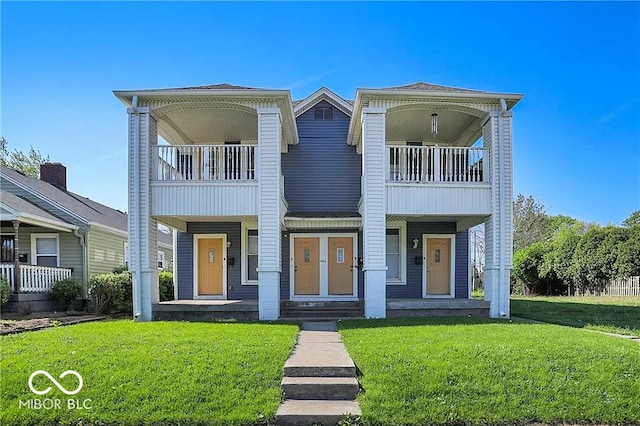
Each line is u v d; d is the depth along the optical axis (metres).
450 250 15.20
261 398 5.45
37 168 35.81
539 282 27.97
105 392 5.46
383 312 11.49
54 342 7.54
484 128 12.49
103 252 18.11
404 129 14.42
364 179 11.76
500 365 6.18
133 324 10.04
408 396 5.47
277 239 11.44
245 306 11.48
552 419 5.23
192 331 8.66
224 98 11.55
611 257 22.12
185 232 14.98
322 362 6.28
